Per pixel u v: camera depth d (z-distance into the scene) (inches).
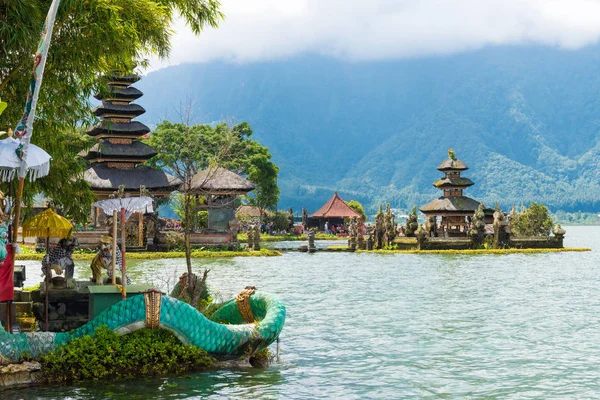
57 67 846.5
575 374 768.9
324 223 5920.3
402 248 3334.2
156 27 895.7
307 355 854.5
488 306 1321.4
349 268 2277.3
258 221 5088.6
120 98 3065.9
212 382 698.2
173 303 732.0
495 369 790.5
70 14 800.9
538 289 1628.9
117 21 813.9
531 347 915.4
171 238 2933.1
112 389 665.0
